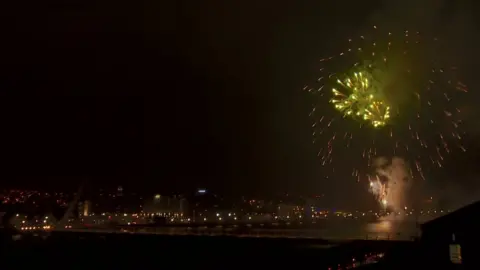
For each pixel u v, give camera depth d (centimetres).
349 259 3638
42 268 5053
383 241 3609
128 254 5144
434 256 2322
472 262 2214
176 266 4772
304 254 4109
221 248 4719
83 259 5219
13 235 5528
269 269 4244
